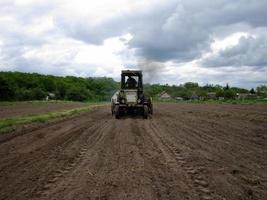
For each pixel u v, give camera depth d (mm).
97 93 135875
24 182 7582
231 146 12219
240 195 6547
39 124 21297
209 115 29312
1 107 44969
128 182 7457
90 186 7184
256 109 37781
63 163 9492
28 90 89562
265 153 10797
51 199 6367
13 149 11875
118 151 11328
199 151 11195
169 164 9266
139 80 26734
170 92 137750
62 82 119812
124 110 26375
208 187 7086
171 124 20969
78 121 23781
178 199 6297
